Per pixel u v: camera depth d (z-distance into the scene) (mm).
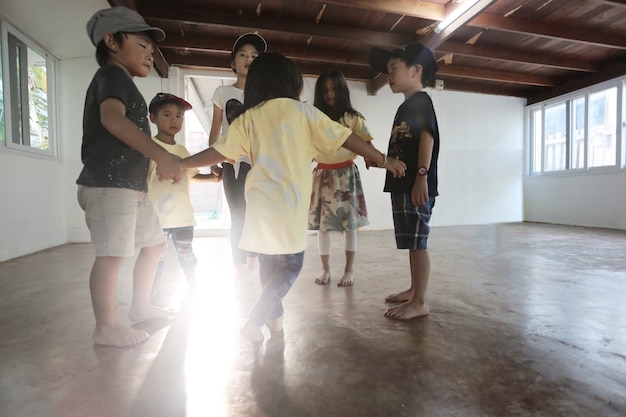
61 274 2291
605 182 4996
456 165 5742
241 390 900
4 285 2006
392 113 5371
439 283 2008
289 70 1236
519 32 3818
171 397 869
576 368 1016
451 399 860
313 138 1191
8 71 2922
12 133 3004
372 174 5266
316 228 2064
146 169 1269
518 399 860
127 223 1175
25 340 1227
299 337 1244
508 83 5668
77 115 3871
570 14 3711
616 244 3471
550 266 2469
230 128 1201
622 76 4770
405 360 1067
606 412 808
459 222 5766
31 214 3209
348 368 1017
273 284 1143
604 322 1387
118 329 1205
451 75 5102
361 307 1591
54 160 3643
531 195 6062
